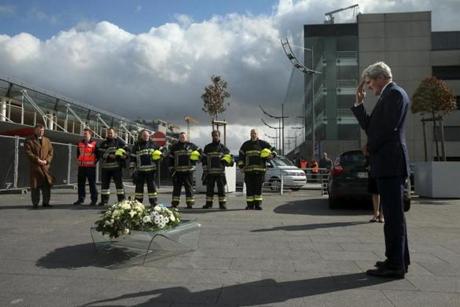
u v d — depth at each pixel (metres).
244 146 12.78
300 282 5.43
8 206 12.55
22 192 16.86
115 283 5.41
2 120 22.06
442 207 14.05
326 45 48.91
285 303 4.72
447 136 48.00
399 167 5.48
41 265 6.19
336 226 9.56
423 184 18.03
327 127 47.72
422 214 12.23
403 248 5.61
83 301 4.79
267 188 22.27
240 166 12.80
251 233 8.59
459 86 48.22
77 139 27.05
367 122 5.96
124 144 13.11
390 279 5.54
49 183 12.29
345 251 7.08
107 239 6.76
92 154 13.05
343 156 12.89
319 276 5.68
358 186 12.37
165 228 6.67
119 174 12.85
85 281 5.49
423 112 22.47
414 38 47.78
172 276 5.70
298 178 21.92
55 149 19.45
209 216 10.99
